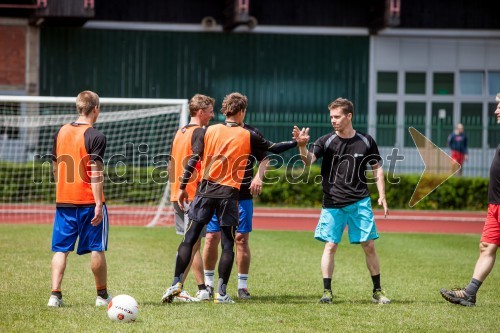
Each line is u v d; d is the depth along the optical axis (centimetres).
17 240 2717
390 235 3269
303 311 1549
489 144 5306
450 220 4038
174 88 5325
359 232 1689
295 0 5409
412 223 3866
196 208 1617
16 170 4288
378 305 1642
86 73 5231
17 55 5128
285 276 2061
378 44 5475
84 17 4791
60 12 4759
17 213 3828
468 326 1430
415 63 5512
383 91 5500
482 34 5528
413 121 5534
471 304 1656
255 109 5394
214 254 1700
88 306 1564
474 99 5562
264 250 2625
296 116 5291
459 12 5516
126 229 3222
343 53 5453
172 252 2480
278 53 5412
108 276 1978
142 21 5288
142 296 1703
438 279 2047
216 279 1994
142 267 2139
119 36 5275
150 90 5300
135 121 4756
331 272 1695
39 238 2786
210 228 1695
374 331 1371
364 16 5453
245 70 5391
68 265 2153
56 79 5194
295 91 5419
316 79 5434
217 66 5369
